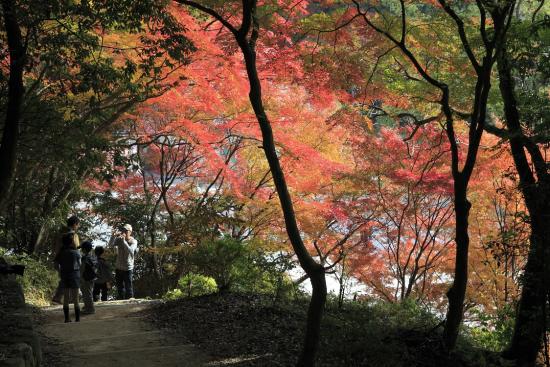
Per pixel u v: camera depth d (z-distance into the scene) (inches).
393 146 526.6
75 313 408.2
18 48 319.3
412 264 607.5
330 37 399.5
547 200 339.9
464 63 406.9
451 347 331.9
